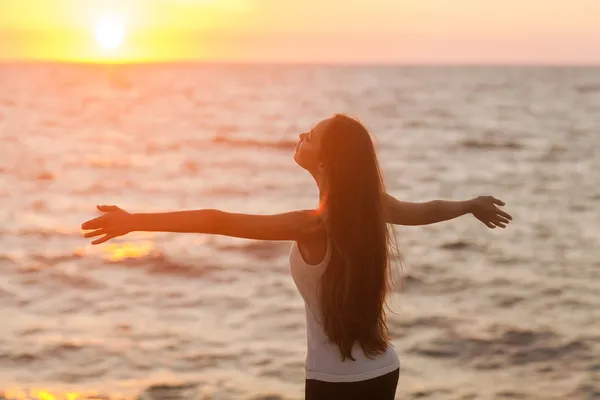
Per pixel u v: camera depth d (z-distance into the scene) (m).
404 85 128.50
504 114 61.16
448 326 9.27
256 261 13.52
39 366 7.80
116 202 21.25
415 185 24.70
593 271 12.46
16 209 19.83
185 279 12.16
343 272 2.33
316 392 2.38
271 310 10.19
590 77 187.75
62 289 11.47
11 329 9.18
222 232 2.25
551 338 8.74
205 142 40.56
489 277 12.08
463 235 15.83
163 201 21.53
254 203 21.19
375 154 2.42
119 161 31.75
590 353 8.20
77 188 23.95
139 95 98.12
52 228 17.06
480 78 178.38
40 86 123.44
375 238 2.36
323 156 2.37
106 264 13.31
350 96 90.50
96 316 9.88
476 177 26.48
